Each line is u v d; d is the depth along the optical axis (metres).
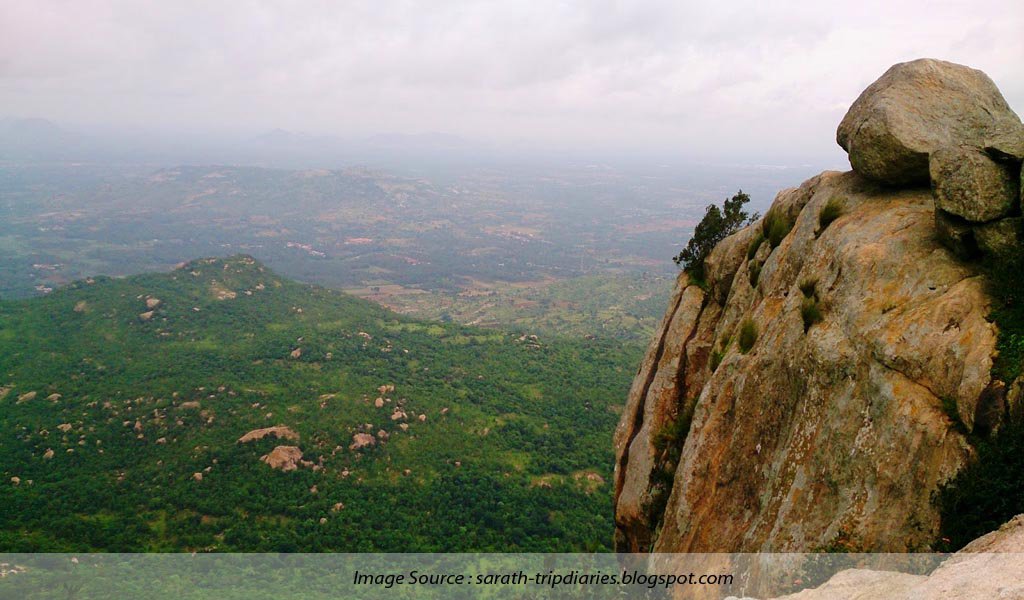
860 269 13.28
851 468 11.31
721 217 26.44
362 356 153.12
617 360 161.00
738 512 14.99
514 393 131.50
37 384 127.00
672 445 21.09
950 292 11.43
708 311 23.56
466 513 78.69
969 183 11.66
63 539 71.31
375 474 90.31
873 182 16.03
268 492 84.00
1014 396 9.28
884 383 11.32
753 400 15.39
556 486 87.81
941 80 15.33
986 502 8.91
